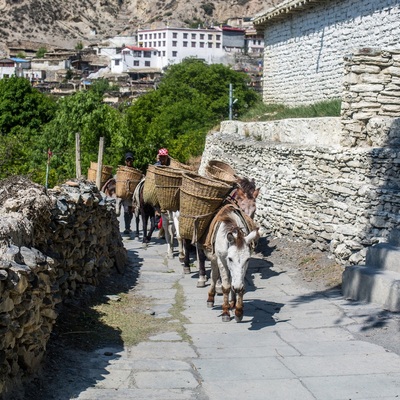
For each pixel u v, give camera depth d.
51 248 8.30
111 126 31.62
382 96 12.32
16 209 7.48
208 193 9.53
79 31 191.12
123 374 6.77
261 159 16.92
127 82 109.62
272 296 10.50
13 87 50.00
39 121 49.69
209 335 8.33
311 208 13.38
